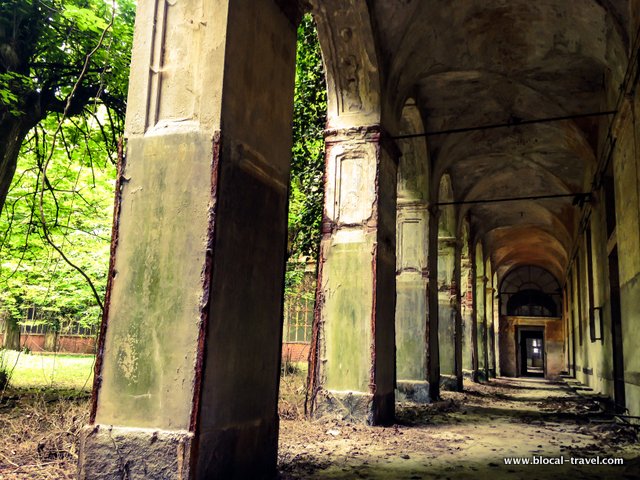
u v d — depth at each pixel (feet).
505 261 104.42
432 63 33.12
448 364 52.54
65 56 33.47
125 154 14.38
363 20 26.68
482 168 53.11
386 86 29.40
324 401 26.96
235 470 13.71
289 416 27.32
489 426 28.99
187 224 13.47
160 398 12.82
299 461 18.13
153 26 14.93
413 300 40.55
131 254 13.78
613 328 36.52
